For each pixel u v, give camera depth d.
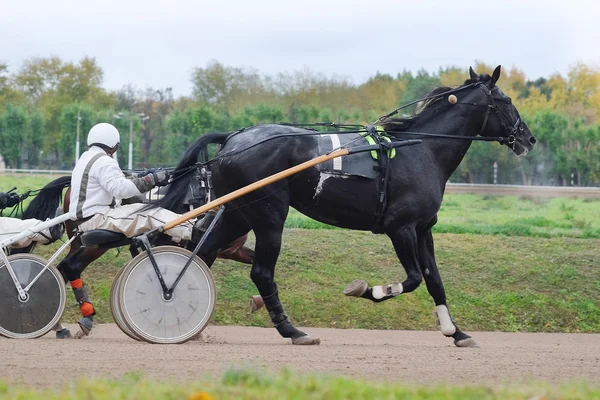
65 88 56.59
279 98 44.19
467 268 16.73
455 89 10.46
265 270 9.64
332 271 16.19
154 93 55.53
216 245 10.08
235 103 45.31
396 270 16.53
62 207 11.08
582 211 26.48
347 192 9.58
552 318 14.99
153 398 5.21
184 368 7.08
